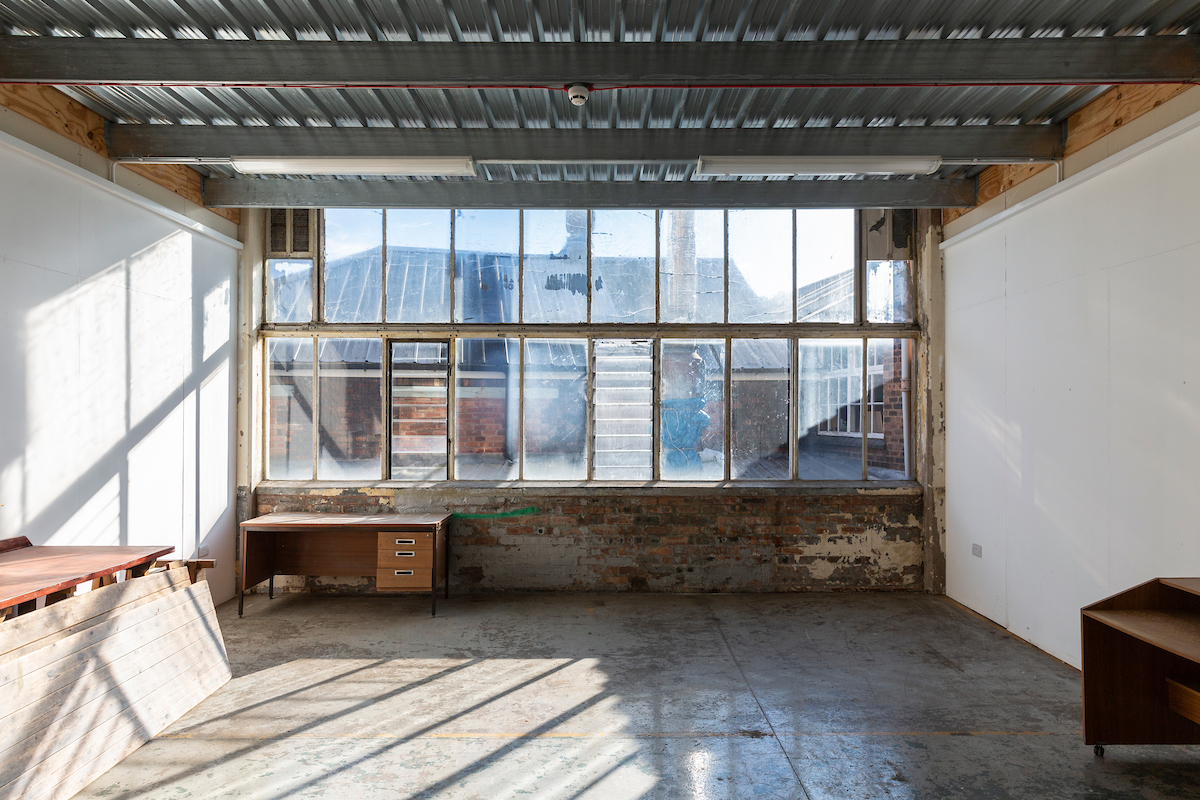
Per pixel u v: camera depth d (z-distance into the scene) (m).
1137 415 3.47
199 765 2.77
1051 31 3.16
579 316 5.70
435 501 5.53
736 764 2.79
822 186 4.91
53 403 3.58
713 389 5.70
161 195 4.48
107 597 3.04
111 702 2.83
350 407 5.69
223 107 3.87
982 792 2.59
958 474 5.27
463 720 3.19
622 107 3.84
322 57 3.07
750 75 3.07
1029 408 4.37
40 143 3.53
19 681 2.44
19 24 3.10
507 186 4.85
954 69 3.04
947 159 4.08
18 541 3.31
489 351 5.71
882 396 5.70
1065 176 4.05
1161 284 3.33
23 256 3.39
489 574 5.52
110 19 3.07
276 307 5.69
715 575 5.53
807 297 5.71
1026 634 4.38
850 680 3.70
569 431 5.70
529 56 3.07
